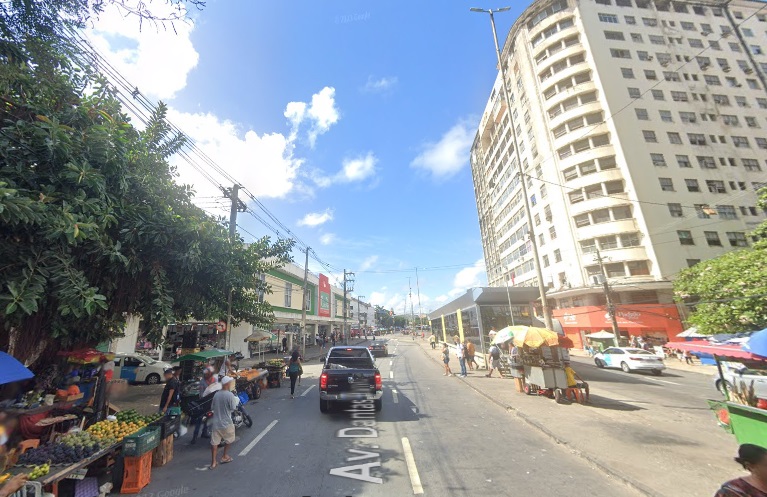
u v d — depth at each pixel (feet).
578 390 35.04
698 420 28.09
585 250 113.29
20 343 22.47
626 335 100.94
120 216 21.99
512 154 166.40
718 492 9.54
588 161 116.67
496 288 69.41
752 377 25.79
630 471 17.52
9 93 17.78
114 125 21.81
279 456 20.90
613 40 124.88
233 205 49.55
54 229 16.05
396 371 64.13
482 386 45.50
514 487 16.30
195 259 25.50
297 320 119.55
